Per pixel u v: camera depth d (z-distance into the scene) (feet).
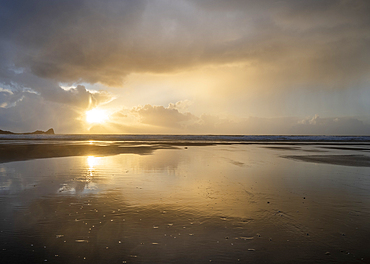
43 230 19.63
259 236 18.72
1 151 84.64
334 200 28.09
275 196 29.60
